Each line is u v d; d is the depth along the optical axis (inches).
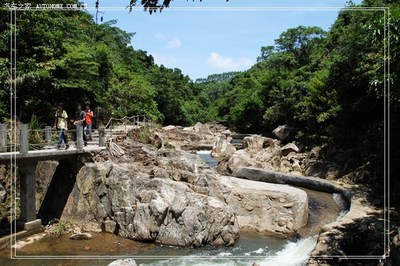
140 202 464.4
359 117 806.5
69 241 431.2
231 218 451.8
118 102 1162.0
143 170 540.1
